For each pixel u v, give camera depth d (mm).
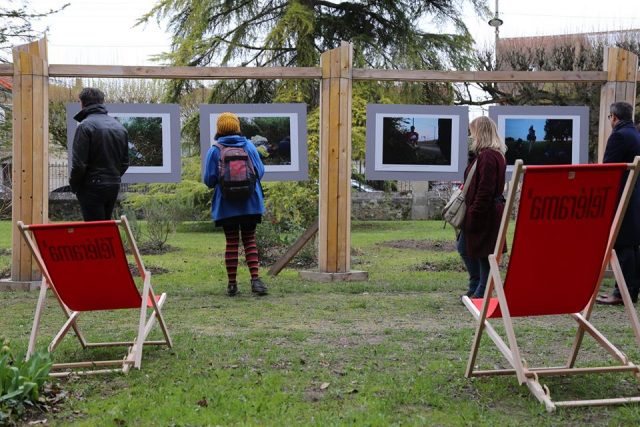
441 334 5867
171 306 7363
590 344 5477
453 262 11078
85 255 4598
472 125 6770
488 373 4359
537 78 9094
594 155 21391
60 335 4902
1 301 7758
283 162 9312
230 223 7918
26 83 8570
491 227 6707
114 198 7781
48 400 3986
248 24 21109
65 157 28188
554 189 3752
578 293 4117
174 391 4184
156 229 14352
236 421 3674
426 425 3584
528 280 3984
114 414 3740
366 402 3936
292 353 5191
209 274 10195
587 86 21078
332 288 8500
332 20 21062
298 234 12383
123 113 9086
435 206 25297
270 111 9273
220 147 7859
